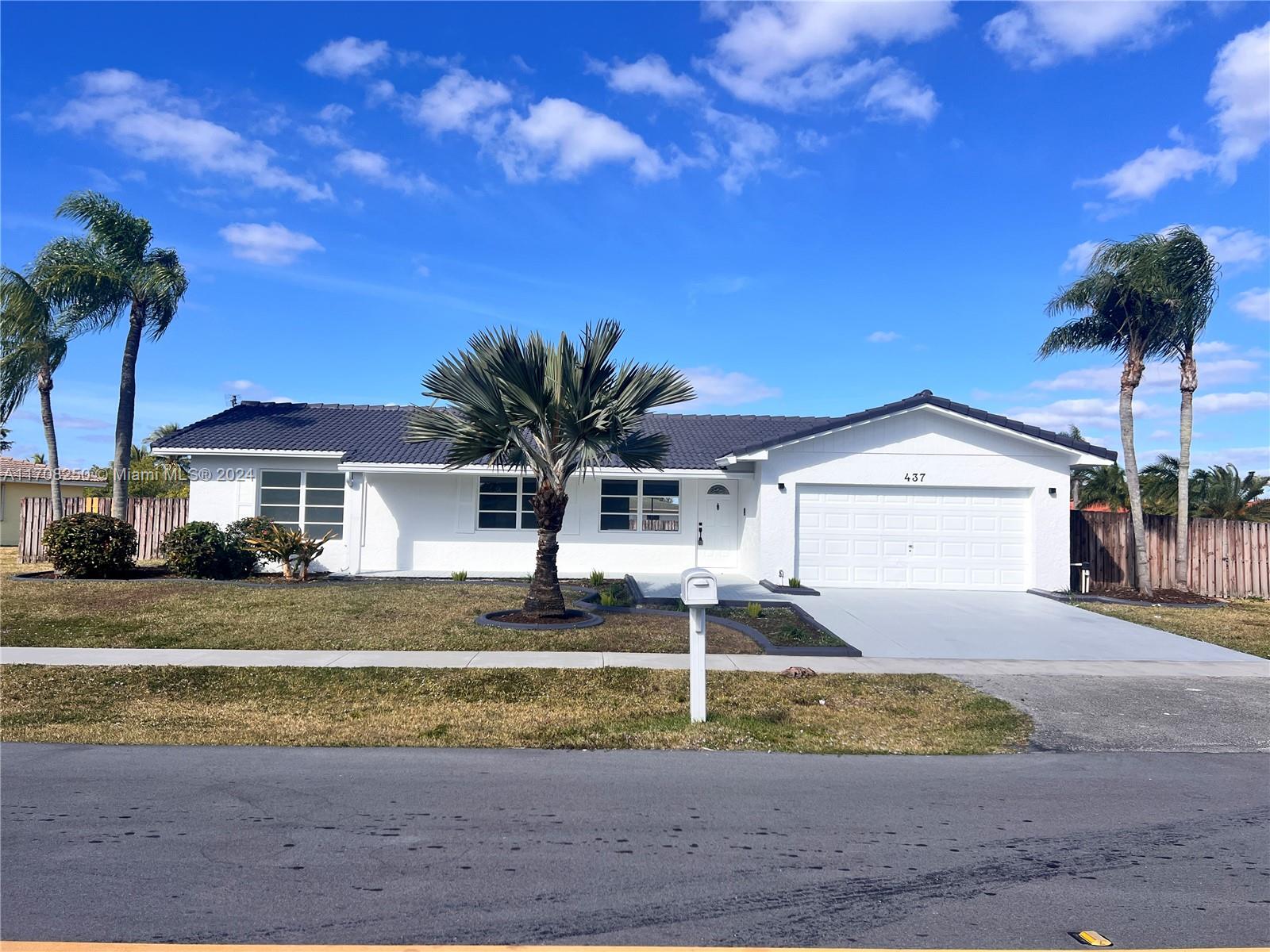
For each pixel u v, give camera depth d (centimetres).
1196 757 812
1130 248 1766
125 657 1153
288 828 584
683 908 468
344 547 2086
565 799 658
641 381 1311
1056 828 605
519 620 1360
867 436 1898
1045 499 1884
